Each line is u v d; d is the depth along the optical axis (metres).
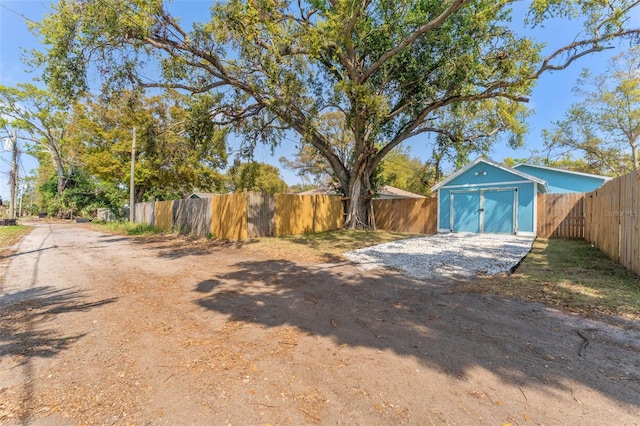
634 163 20.70
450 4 9.68
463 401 2.14
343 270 6.54
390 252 8.68
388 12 10.93
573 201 11.57
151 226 17.86
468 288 5.01
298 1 10.80
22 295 4.84
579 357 2.74
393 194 24.83
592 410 2.04
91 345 3.08
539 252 8.45
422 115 12.70
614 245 6.83
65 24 8.34
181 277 6.04
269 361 2.74
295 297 4.70
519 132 13.77
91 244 11.34
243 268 6.87
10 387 2.35
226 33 9.13
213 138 13.10
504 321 3.61
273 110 10.97
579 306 4.02
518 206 12.64
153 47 9.61
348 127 13.24
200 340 3.19
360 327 3.51
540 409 2.05
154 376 2.51
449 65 10.52
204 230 13.69
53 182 32.59
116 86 9.91
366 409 2.07
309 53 9.75
